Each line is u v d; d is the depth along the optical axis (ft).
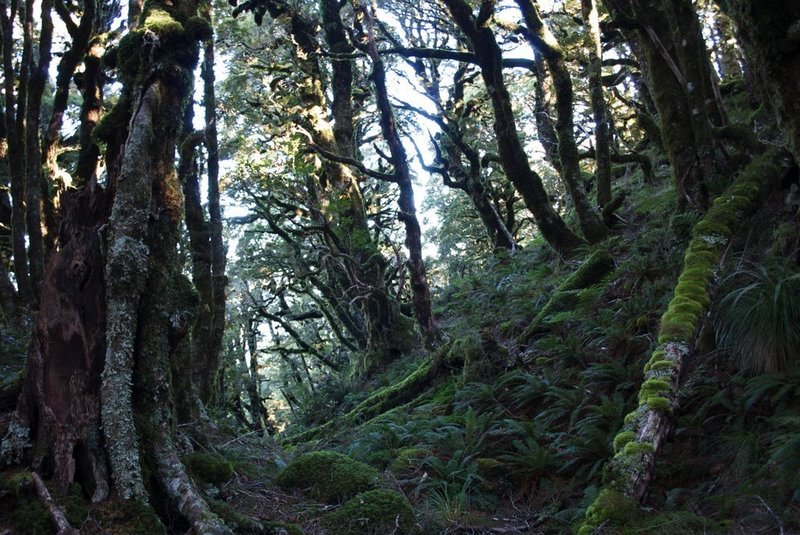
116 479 14.85
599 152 42.52
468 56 40.96
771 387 19.08
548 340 31.19
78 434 15.19
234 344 86.99
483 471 23.36
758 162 27.30
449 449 25.58
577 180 41.63
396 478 23.26
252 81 68.33
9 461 15.05
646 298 28.99
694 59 30.40
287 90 64.69
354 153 64.23
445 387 36.35
